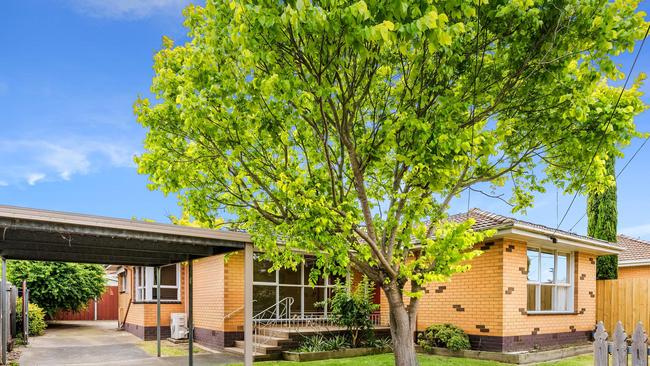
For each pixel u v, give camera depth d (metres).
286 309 14.85
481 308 12.16
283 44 6.13
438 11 5.33
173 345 14.75
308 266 15.58
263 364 10.73
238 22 5.55
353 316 12.46
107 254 9.76
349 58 6.34
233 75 6.92
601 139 6.86
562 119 7.11
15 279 20.81
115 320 29.80
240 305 13.60
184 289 16.97
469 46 6.63
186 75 7.15
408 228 7.12
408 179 7.04
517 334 11.97
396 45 6.15
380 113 7.69
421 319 13.80
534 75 6.76
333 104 6.89
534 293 13.26
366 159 7.22
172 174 8.03
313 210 6.55
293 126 8.05
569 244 13.15
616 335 5.60
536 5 6.30
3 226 5.89
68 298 22.58
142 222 6.94
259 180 7.57
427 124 6.24
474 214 13.47
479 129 7.11
